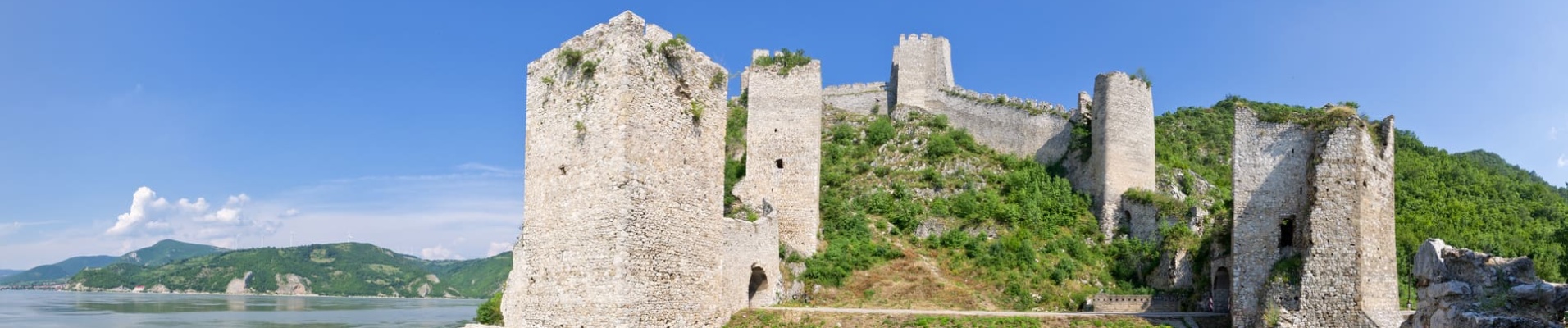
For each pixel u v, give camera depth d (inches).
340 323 4697.3
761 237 1674.5
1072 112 2800.2
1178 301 1663.4
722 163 1428.4
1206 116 3850.9
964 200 2402.8
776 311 1492.4
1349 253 1208.2
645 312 1235.2
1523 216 2630.4
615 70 1259.8
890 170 2687.0
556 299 1268.5
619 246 1211.2
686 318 1318.9
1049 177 2591.0
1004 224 2289.6
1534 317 917.2
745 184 2194.9
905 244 2190.0
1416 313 1074.7
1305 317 1213.7
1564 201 2844.5
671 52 1338.6
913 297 1868.8
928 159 2748.5
